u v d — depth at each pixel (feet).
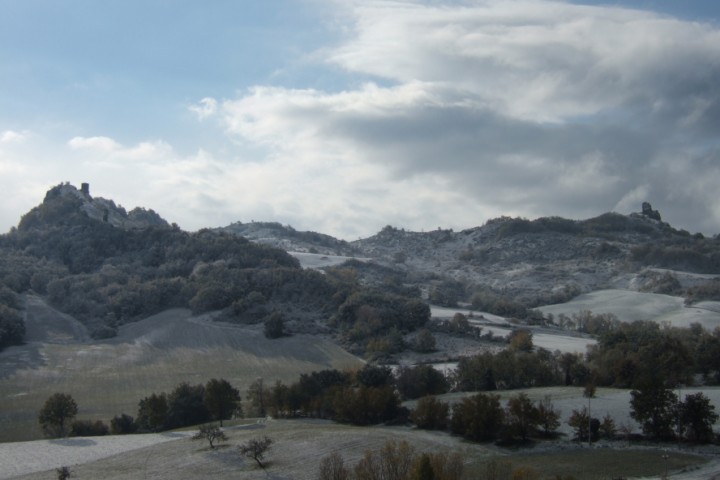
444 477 346.33
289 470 415.64
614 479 378.94
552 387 603.26
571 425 469.98
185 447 474.08
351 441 464.24
